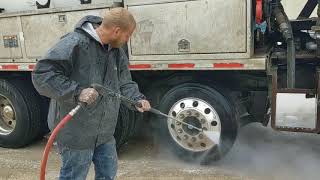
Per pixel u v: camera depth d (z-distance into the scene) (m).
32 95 5.13
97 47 2.54
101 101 2.59
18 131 5.13
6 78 5.09
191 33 3.84
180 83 4.34
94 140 2.69
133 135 5.02
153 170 4.30
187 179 4.05
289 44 3.85
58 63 2.41
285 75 4.05
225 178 4.04
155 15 3.95
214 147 4.20
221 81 4.21
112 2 4.25
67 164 2.70
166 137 4.42
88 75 2.53
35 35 4.58
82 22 2.54
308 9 5.20
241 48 3.69
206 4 3.73
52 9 4.39
